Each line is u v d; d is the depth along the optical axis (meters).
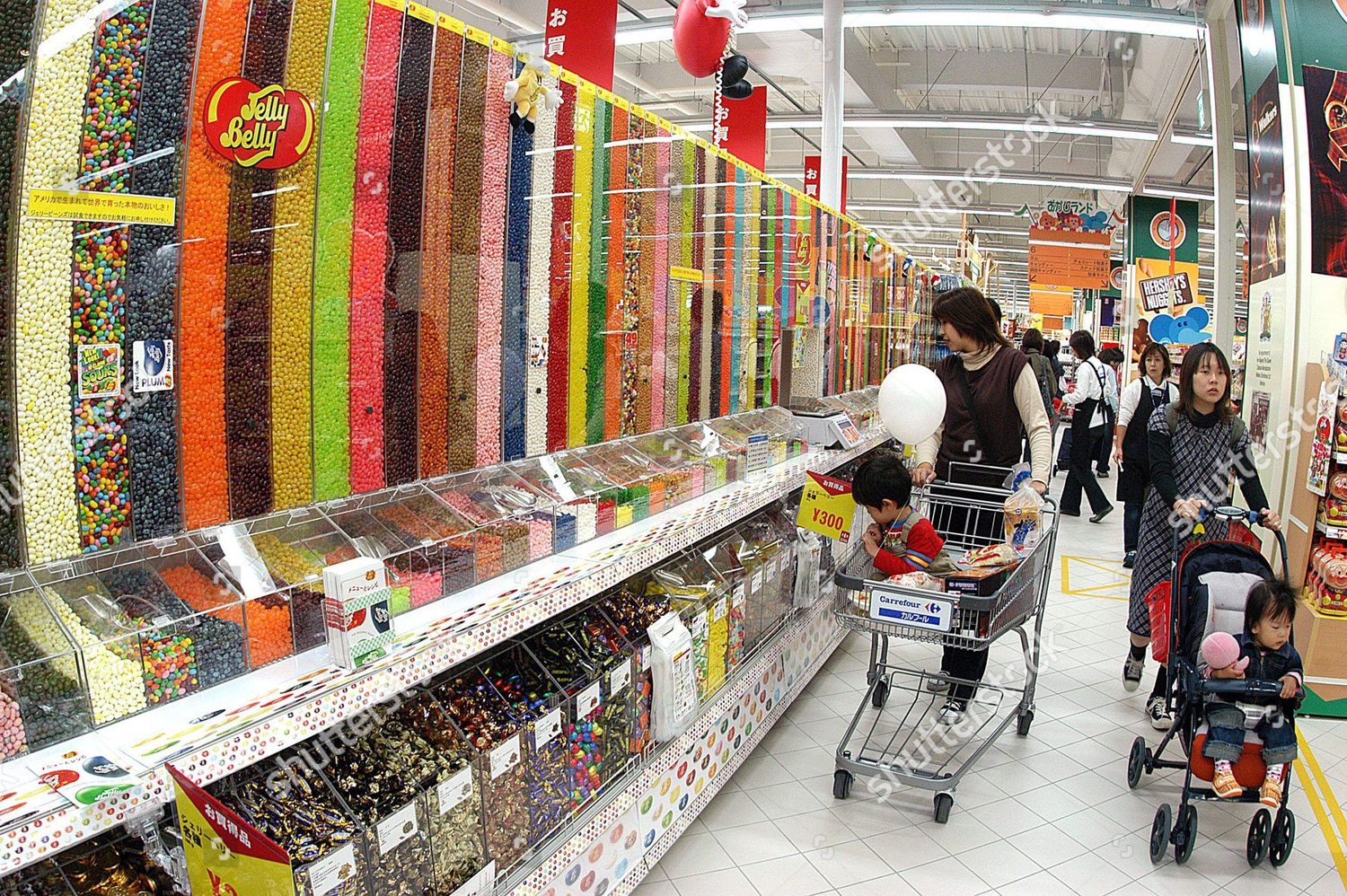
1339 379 3.94
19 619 1.34
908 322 8.77
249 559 1.69
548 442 2.67
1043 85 9.74
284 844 1.49
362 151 1.96
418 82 2.08
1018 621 3.31
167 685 1.44
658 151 3.18
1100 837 2.99
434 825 1.69
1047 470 3.70
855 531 4.94
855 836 2.95
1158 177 12.66
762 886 2.65
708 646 2.89
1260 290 4.62
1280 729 2.77
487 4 7.95
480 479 2.38
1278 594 2.78
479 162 2.29
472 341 2.32
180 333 1.63
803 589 3.93
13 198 1.39
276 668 1.59
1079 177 12.43
